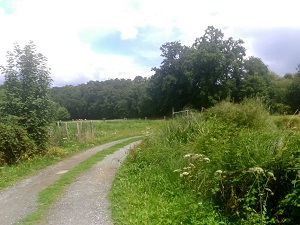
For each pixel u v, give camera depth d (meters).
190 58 55.81
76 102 108.19
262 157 5.42
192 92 56.59
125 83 115.62
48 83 15.12
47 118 14.94
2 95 14.30
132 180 8.20
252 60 55.91
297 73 48.75
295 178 4.81
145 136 11.94
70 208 6.55
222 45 54.84
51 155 13.86
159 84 63.03
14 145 12.44
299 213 4.61
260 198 4.89
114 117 99.31
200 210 5.46
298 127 6.94
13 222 5.84
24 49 14.56
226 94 50.44
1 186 8.75
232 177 5.39
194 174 6.74
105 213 6.14
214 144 7.32
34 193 7.93
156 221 5.35
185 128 10.11
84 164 11.83
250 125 9.03
